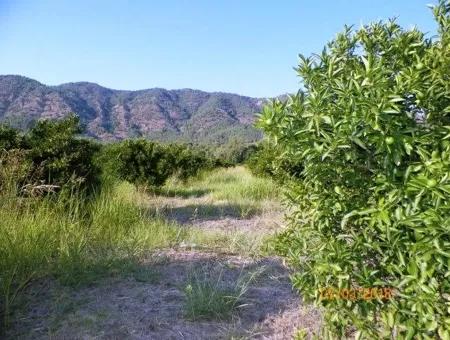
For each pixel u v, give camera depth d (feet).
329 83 7.48
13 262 13.01
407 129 6.63
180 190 43.14
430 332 7.11
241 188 38.19
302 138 7.11
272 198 35.22
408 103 6.93
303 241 9.04
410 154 6.63
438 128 6.76
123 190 28.60
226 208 31.55
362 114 6.48
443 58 6.79
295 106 7.21
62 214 17.29
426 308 6.72
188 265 15.69
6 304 11.01
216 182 50.62
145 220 21.57
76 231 16.15
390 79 7.49
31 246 13.99
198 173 53.67
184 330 10.71
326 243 7.97
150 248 17.71
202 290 12.48
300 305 12.22
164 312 11.64
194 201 35.86
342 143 6.72
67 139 22.59
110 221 19.24
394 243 6.87
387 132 6.56
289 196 9.39
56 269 13.91
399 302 7.35
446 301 6.79
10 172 16.61
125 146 40.01
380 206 6.91
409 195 6.54
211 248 18.48
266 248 16.74
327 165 7.32
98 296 12.69
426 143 6.63
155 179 39.78
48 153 21.79
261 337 10.41
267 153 43.21
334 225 8.16
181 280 14.02
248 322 11.27
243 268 15.38
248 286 13.62
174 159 48.26
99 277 14.16
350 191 7.65
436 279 6.74
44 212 16.67
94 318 11.15
